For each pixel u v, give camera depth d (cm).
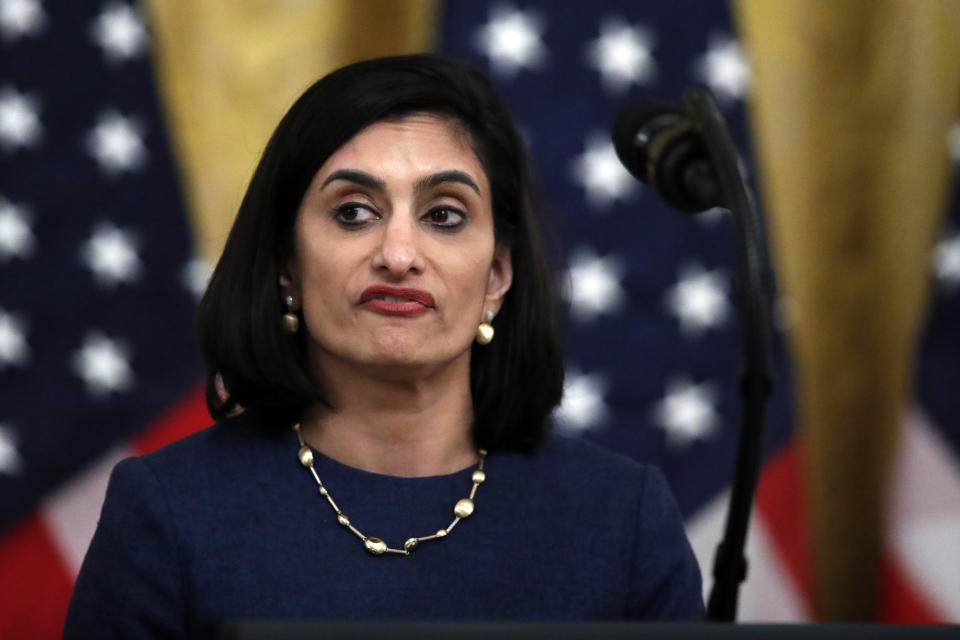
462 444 465
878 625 221
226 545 423
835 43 998
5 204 967
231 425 460
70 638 424
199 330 461
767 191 1002
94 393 966
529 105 995
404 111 433
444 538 441
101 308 970
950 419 980
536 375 473
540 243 479
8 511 957
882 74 995
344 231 425
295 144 435
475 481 456
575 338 984
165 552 420
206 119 982
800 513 978
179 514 426
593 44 1002
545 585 442
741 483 354
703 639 214
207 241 975
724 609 359
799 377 989
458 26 997
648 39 1007
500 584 438
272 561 423
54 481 959
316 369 455
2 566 954
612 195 994
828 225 997
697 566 472
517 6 1002
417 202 426
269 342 447
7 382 962
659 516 466
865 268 995
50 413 962
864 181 995
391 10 991
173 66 984
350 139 429
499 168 448
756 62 1006
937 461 978
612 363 985
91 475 963
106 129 980
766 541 978
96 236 974
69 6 983
